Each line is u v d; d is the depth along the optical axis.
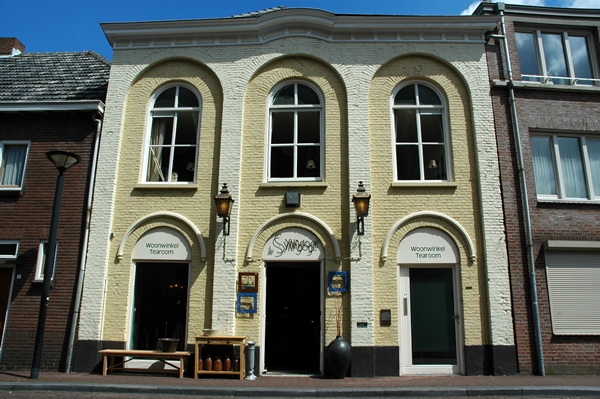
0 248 11.62
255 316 10.77
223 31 12.38
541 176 12.03
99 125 12.15
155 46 12.52
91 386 8.88
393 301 10.81
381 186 11.41
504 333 10.62
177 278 11.28
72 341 10.80
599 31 12.98
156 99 12.48
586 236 11.44
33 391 8.79
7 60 15.55
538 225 11.40
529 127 12.00
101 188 11.62
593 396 8.66
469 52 12.23
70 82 13.67
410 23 12.17
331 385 9.23
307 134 12.02
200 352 10.48
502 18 12.61
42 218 11.73
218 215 10.95
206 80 12.32
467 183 11.46
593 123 12.21
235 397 8.56
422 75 12.14
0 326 11.28
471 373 10.49
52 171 12.05
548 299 11.00
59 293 11.16
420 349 10.75
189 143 12.16
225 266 10.98
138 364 10.75
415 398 8.59
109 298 11.07
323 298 10.88
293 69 12.25
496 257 10.97
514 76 12.31
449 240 11.17
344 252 11.05
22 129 12.39
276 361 11.14
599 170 12.22
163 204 11.52
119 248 11.27
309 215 11.23
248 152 11.75
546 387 8.84
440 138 12.01
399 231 11.17
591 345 10.85
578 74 12.95
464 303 10.80
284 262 11.23
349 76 12.03
